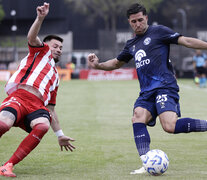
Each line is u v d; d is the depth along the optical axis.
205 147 25.58
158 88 19.27
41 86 18.59
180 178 17.61
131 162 21.44
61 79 127.69
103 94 67.94
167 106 18.69
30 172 19.16
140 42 20.03
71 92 72.38
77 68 161.75
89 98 60.75
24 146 18.03
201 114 41.84
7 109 17.73
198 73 87.38
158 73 19.44
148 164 17.94
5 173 17.95
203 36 143.00
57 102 54.81
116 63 21.48
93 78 129.50
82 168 20.08
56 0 181.62
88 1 198.38
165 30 19.67
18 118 17.97
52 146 25.77
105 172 19.12
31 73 18.75
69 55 151.75
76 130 32.44
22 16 178.12
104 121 37.50
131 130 32.41
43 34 179.88
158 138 28.78
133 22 19.81
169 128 18.41
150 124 19.64
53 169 19.86
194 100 56.97
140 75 19.88
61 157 22.66
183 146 25.92
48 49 19.05
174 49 138.00
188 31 137.12
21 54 135.50
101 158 22.45
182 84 99.62
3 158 22.38
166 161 18.00
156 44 19.64
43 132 18.00
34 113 18.30
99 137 29.23
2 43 172.38
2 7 179.62
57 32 185.00
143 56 19.73
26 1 178.00
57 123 19.78
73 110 45.97
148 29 20.03
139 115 19.14
